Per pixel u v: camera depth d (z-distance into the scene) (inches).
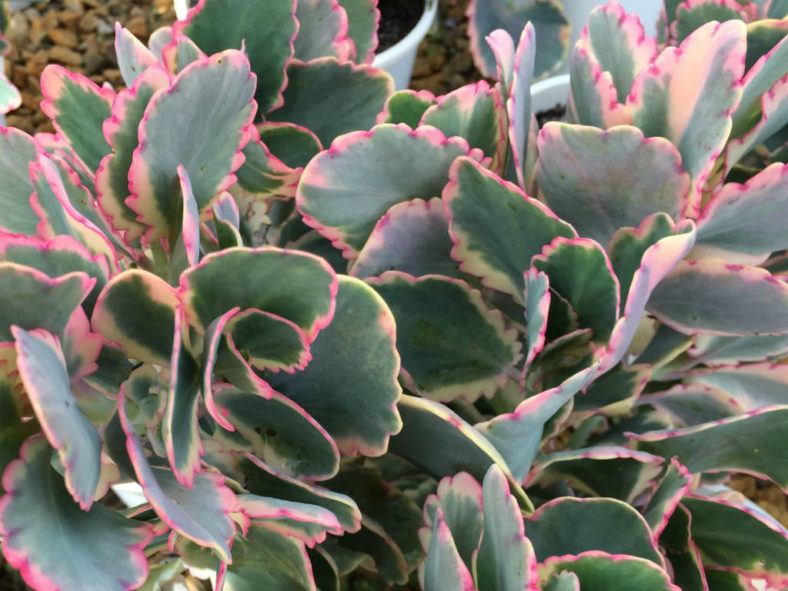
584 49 14.9
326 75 17.0
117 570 10.0
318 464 13.4
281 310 11.6
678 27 18.8
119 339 11.9
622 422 16.4
